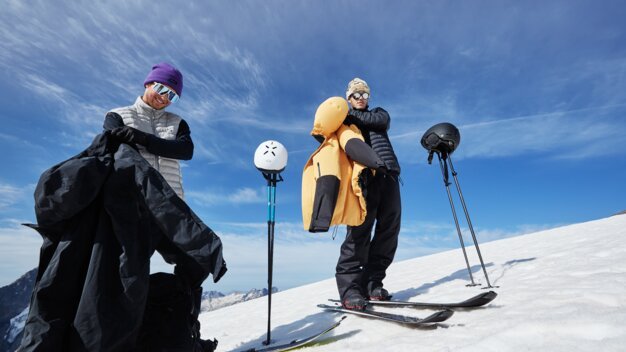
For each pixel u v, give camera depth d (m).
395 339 2.09
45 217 1.58
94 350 1.49
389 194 3.28
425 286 4.04
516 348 1.47
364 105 3.47
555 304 2.02
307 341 2.30
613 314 1.56
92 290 1.54
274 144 3.05
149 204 1.67
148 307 1.80
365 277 3.39
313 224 2.84
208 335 3.80
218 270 1.62
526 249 6.02
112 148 1.92
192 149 2.38
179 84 2.37
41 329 1.48
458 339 1.81
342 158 3.13
